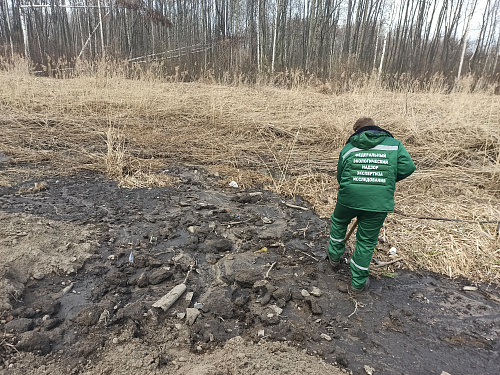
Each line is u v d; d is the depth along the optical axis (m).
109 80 10.86
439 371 2.41
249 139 7.95
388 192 2.89
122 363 2.24
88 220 4.12
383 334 2.74
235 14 23.34
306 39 23.67
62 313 2.64
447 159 6.72
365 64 20.05
